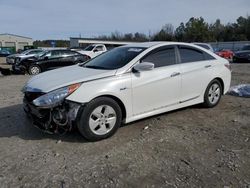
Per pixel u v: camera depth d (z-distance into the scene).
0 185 3.23
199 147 4.18
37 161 3.78
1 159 3.85
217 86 6.23
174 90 5.30
